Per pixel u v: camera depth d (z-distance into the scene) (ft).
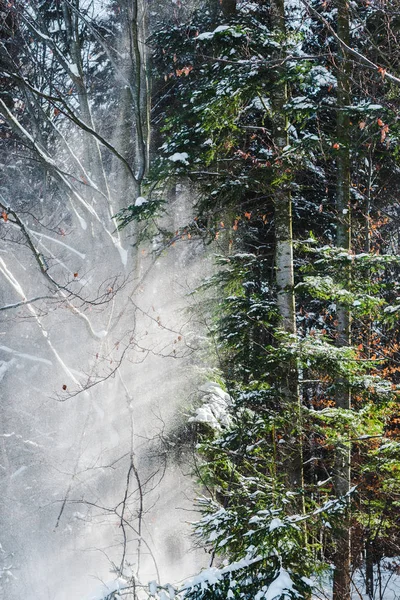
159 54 45.68
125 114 46.88
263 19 39.14
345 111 30.91
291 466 30.17
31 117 41.16
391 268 44.98
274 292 41.57
